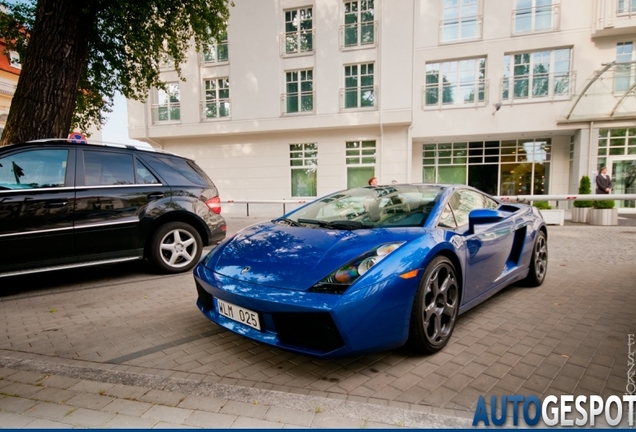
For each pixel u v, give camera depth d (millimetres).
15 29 8172
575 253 6160
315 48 14367
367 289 2074
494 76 13844
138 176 4598
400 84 13547
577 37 13164
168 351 2578
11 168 3760
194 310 3461
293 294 2094
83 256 4137
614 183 13297
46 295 3965
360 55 13969
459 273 2742
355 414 1800
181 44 10648
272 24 14695
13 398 1979
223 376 2213
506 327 2938
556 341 2656
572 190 14102
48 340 2779
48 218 3881
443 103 14500
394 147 14211
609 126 12852
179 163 5109
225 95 15641
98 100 9734
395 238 2461
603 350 2500
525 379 2127
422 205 3090
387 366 2307
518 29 13633
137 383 2129
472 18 13938
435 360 2379
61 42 5953
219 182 16156
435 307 2449
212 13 8836
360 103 14203
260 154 15633
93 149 4324
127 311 3439
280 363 2379
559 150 14562
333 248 2404
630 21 12398
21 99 5855
